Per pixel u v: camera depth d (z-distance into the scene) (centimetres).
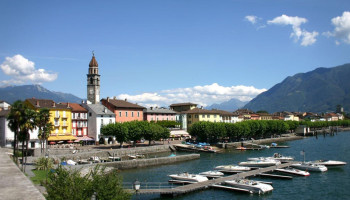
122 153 10075
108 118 12950
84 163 8069
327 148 12788
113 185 2836
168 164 8806
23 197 2295
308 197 5291
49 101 11669
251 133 15700
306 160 9300
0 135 10381
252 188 5497
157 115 16012
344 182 6291
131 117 14262
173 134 15088
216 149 12606
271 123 17188
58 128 11344
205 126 13562
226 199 5138
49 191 2602
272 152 11662
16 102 6788
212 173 6888
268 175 6719
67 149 9425
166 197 5250
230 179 6147
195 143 13575
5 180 3025
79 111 12331
